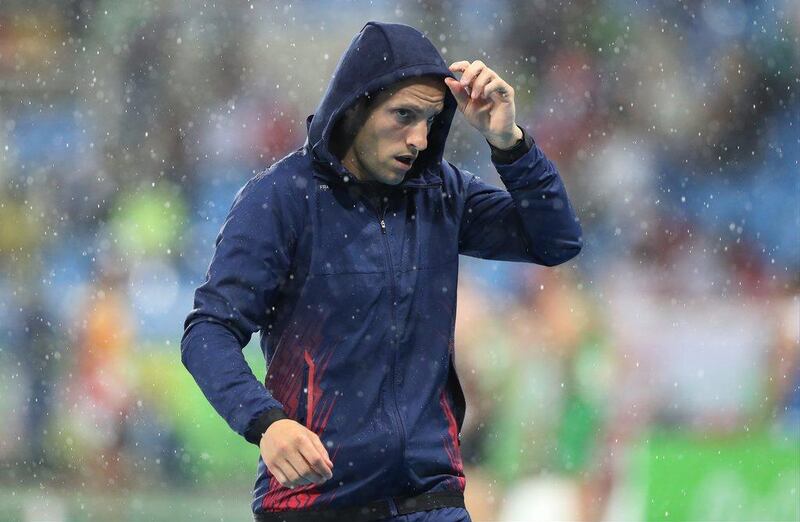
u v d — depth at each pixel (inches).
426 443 434.9
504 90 430.9
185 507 1290.6
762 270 1686.8
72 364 1492.4
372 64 418.6
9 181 1791.3
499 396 1268.5
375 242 434.9
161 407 1428.4
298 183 430.3
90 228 1745.8
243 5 1872.5
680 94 1841.8
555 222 453.7
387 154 425.1
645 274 1637.6
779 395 1362.0
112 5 1891.0
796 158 1841.8
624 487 1226.0
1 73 1866.4
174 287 1663.4
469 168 1717.5
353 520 431.2
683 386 1327.5
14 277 1642.5
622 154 1802.4
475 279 1414.9
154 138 1825.8
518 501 1224.2
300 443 382.3
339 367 429.4
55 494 1352.1
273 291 427.2
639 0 1856.5
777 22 1872.5
